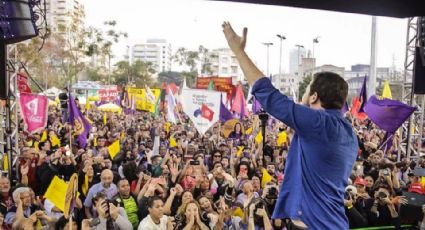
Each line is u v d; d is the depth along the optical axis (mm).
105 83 63312
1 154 10219
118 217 5812
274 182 7594
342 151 1828
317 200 1820
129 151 11258
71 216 5176
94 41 50719
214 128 18031
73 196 5176
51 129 15867
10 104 9742
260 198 6000
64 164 9664
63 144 13438
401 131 12000
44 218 5688
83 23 50188
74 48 47562
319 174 1818
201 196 6762
